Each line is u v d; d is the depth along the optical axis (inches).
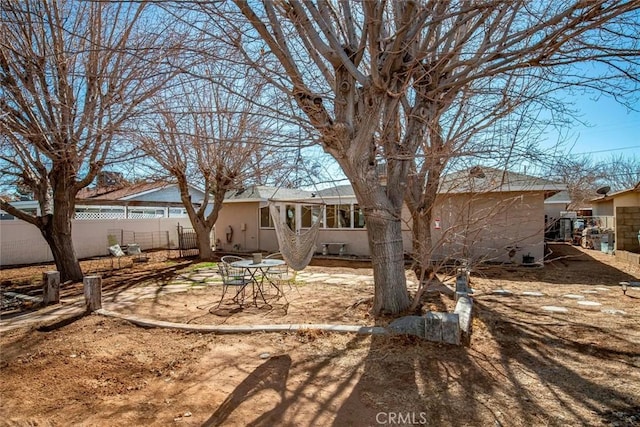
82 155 291.3
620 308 237.0
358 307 233.0
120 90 221.5
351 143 180.7
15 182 379.6
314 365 150.8
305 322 207.0
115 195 714.2
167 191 852.0
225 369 149.3
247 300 272.8
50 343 183.2
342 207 561.9
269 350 168.4
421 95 191.8
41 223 350.0
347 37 187.5
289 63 166.9
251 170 389.4
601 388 129.3
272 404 121.3
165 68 216.4
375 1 138.9
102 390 133.3
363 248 547.8
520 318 213.9
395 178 210.2
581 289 300.0
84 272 422.0
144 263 496.1
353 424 109.1
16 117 265.7
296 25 169.0
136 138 260.4
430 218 281.7
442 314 179.5
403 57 174.4
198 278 378.3
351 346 169.2
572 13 149.3
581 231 692.1
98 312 236.7
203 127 380.5
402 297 210.5
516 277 356.2
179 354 166.4
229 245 660.1
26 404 123.9
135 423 111.3
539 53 175.8
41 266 487.2
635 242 474.6
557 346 169.0
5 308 255.9
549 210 807.7
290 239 262.8
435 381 135.2
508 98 189.3
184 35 195.5
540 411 114.6
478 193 232.5
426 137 223.9
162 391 131.8
